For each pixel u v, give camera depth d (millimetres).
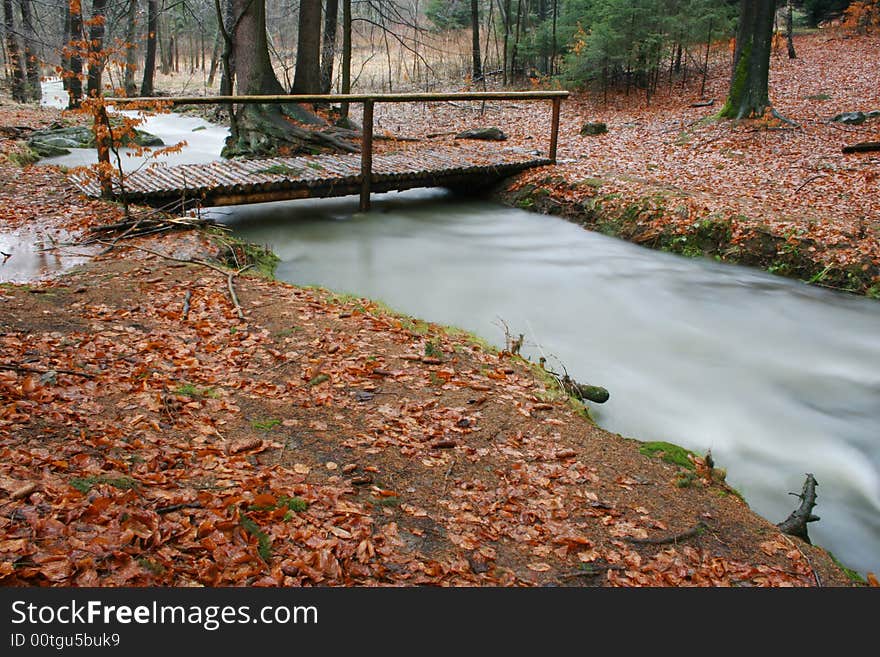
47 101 34062
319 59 21781
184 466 4328
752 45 18656
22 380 5012
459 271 11000
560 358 7875
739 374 7754
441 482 4551
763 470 5918
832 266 10352
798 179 14000
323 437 4934
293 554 3615
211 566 3426
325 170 13945
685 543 4215
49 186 12531
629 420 6508
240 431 4898
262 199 12727
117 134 10602
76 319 6574
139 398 5109
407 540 3934
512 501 4422
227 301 7410
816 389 7457
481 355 6637
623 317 9328
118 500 3717
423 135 22469
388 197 15914
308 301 7719
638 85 26547
